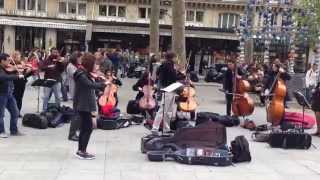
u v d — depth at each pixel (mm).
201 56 45281
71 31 44156
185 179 8086
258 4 26375
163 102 11656
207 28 45781
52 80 13516
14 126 11148
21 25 42688
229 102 14523
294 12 26359
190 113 13727
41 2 44312
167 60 12375
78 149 9477
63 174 8141
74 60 14953
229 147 9750
